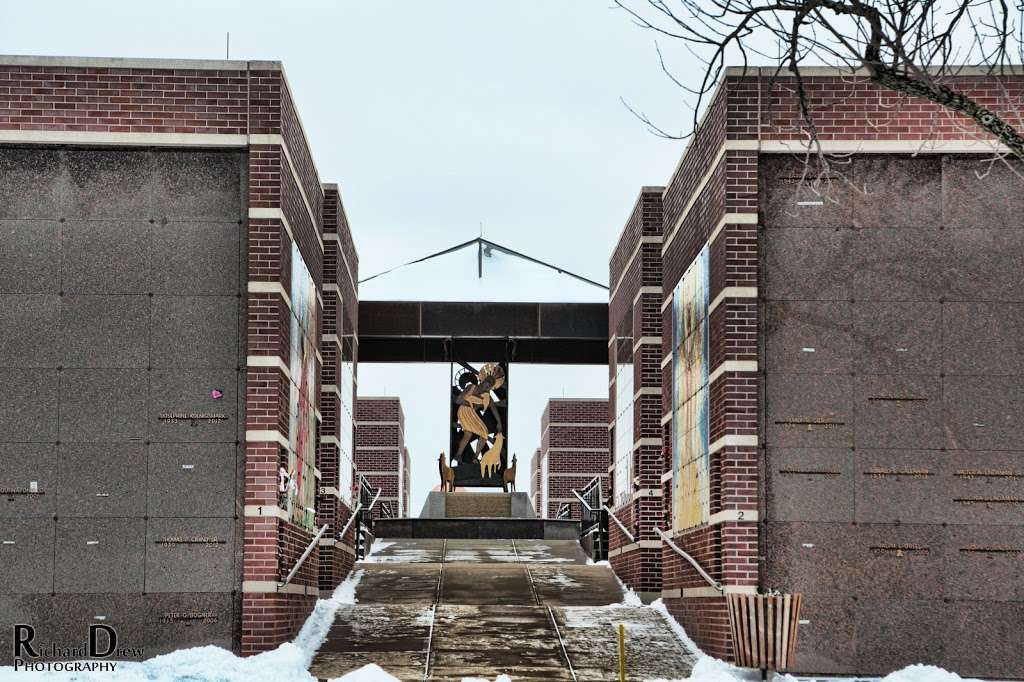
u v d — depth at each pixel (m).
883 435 19.09
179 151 19.59
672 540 23.19
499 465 41.59
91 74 19.53
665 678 18.50
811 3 12.73
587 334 36.84
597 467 52.53
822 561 18.86
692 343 21.78
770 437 19.08
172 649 18.80
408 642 20.53
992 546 18.86
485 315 36.81
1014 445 19.05
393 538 36.44
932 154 19.42
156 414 19.17
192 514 19.03
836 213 19.41
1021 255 19.30
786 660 17.23
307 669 18.73
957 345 19.22
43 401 19.12
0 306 19.25
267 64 19.64
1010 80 19.41
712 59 13.33
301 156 22.03
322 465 26.53
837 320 19.27
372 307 36.69
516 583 27.12
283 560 19.55
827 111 19.45
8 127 19.36
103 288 19.33
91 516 18.98
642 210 27.38
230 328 19.33
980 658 18.64
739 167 19.36
